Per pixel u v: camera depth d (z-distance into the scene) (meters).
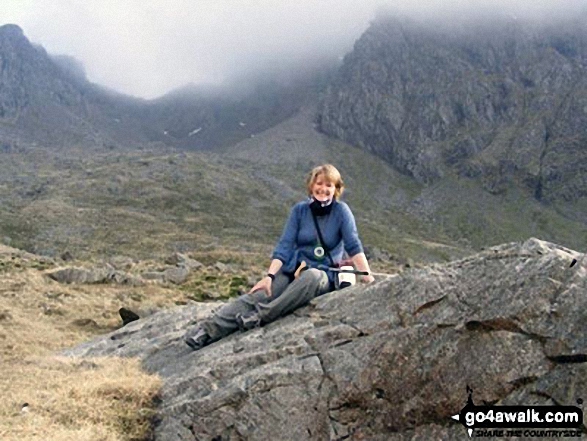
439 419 3.88
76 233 66.50
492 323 3.87
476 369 3.84
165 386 4.66
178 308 7.08
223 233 76.88
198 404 4.27
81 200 85.44
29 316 10.03
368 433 4.01
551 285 3.83
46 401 4.53
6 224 67.38
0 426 4.14
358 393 4.07
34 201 83.94
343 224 4.89
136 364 5.45
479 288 4.04
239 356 4.54
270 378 4.21
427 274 4.28
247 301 5.00
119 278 16.50
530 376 3.71
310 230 4.92
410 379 3.99
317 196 4.86
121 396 4.60
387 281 4.48
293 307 4.86
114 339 6.71
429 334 4.04
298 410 4.13
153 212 83.69
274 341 4.57
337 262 4.95
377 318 4.29
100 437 4.11
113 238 64.94
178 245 63.12
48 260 23.61
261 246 66.31
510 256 4.09
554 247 4.11
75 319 10.32
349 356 4.19
